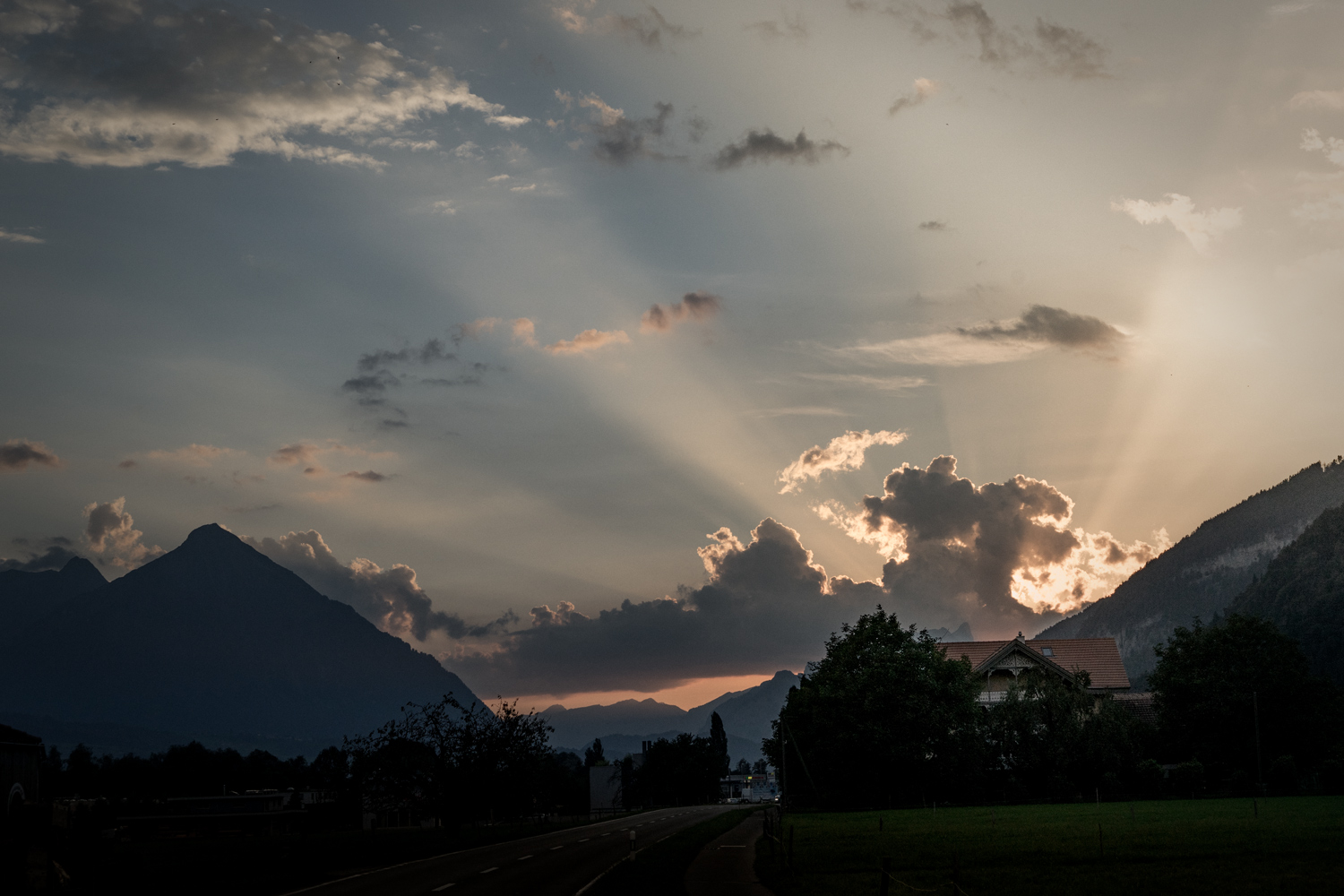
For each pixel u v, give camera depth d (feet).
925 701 252.21
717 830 212.43
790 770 329.11
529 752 212.23
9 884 99.35
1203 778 252.83
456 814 208.54
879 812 242.58
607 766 511.81
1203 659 280.31
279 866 130.11
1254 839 128.88
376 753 211.61
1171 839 131.95
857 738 252.01
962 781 256.32
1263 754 268.00
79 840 104.17
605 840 183.52
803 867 115.96
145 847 206.39
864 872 108.88
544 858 139.23
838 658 276.41
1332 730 268.62
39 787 133.49
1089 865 108.06
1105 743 251.39
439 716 213.05
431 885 102.83
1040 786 258.37
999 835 148.66
